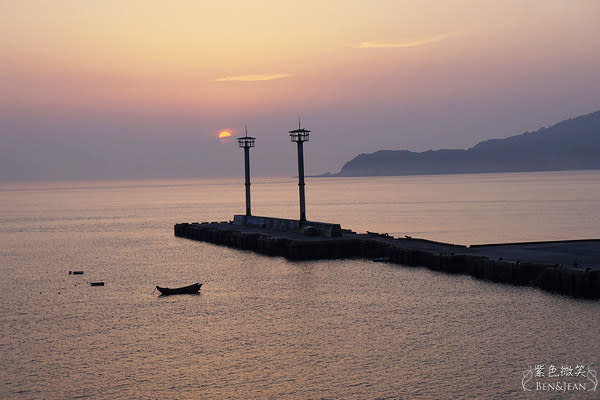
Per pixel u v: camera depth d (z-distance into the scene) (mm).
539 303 50562
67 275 75750
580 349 40906
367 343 44125
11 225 161250
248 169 107562
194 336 47000
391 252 73938
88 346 45031
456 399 34844
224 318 51938
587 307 48562
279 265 75000
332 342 44625
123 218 179375
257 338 46094
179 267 78812
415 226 135875
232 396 36062
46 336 47625
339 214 176250
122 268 80312
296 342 44875
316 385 37219
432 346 42938
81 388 37406
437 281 61062
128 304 58000
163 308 56062
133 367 40625
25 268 82688
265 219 99812
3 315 54438
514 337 43656
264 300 57844
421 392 35812
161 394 36469
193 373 39438
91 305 57906
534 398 34719
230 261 80812
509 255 61719
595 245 68312
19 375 39469
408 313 50906
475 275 61375
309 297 58062
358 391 36219
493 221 145375
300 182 89875
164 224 154625
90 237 124375
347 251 79125
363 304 54531
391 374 38438
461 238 111375
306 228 85562
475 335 44625
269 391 36594
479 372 38219
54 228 149500
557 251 63844
